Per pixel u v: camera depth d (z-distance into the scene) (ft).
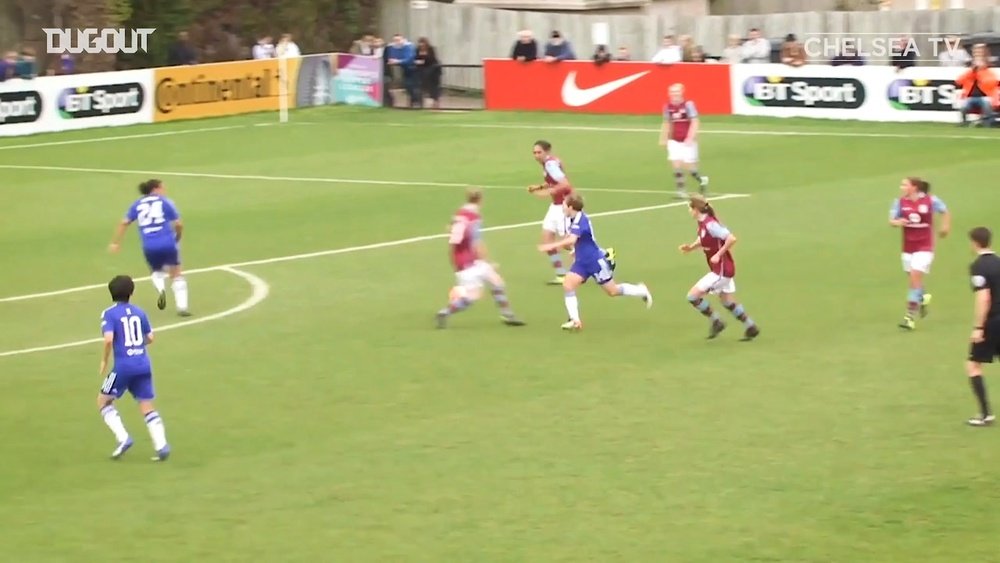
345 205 311.88
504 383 174.19
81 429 160.04
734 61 458.50
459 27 539.70
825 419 156.97
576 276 199.21
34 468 146.30
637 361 183.21
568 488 136.46
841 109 424.05
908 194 195.11
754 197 306.35
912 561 118.01
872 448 146.82
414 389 172.45
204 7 530.27
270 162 375.25
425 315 212.23
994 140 375.25
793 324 200.95
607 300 219.82
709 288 190.60
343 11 562.66
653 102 447.83
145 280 243.60
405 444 151.23
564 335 198.29
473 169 359.46
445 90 527.40
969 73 400.06
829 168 341.21
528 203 310.24
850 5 547.08
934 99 409.90
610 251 200.03
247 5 539.29
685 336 196.24
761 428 154.10
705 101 441.27
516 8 536.42
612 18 509.76
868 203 294.05
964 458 143.33
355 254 259.19
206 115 466.29
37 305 225.97
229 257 259.60
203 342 198.80
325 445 151.64
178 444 153.38
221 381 178.19
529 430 155.02
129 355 146.20
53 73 483.92
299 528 127.54
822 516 128.16
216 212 306.96
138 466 146.30
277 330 204.74
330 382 176.55
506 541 123.34
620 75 451.12
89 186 342.64
